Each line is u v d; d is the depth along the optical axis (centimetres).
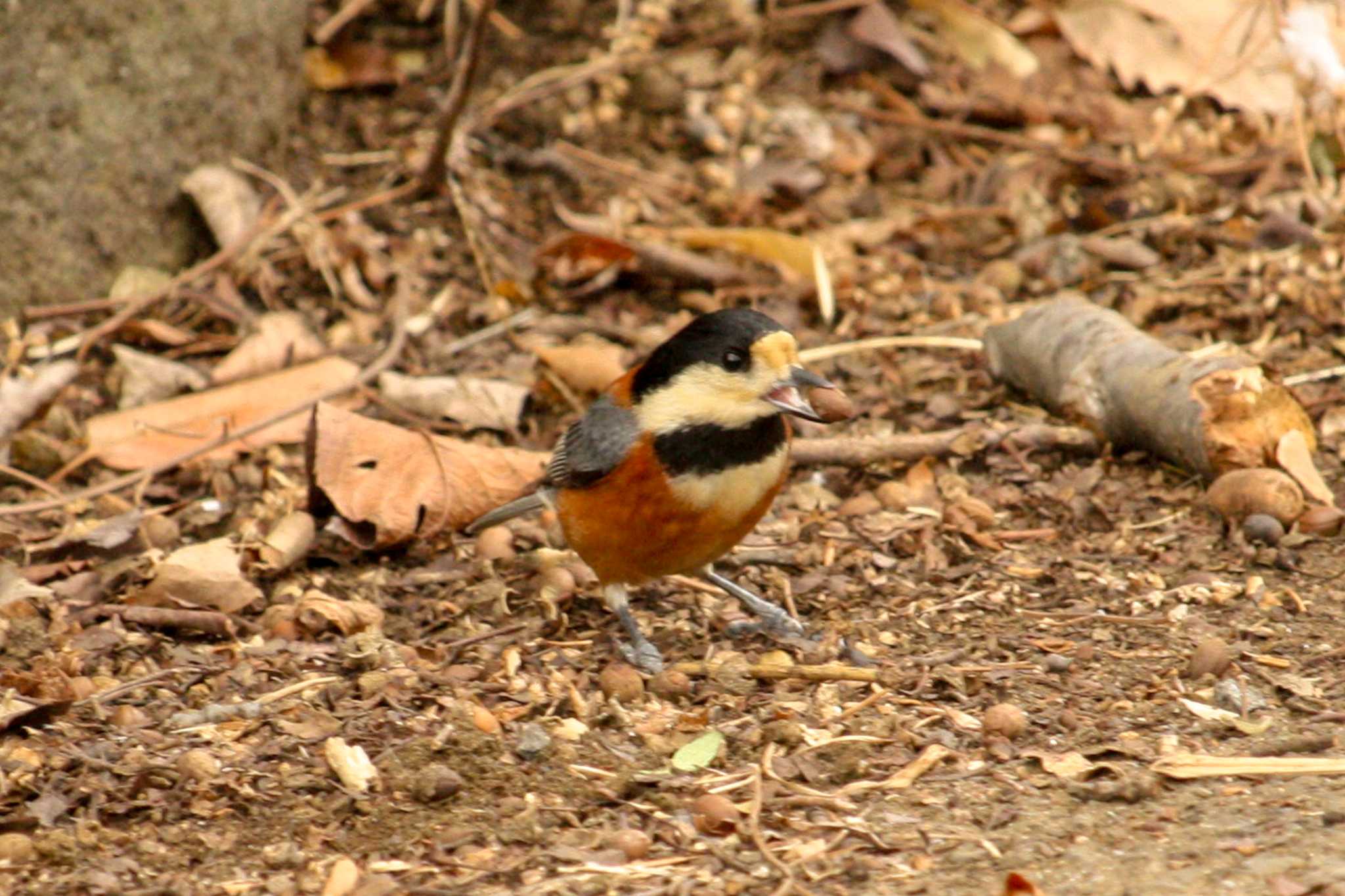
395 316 1377
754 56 1717
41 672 906
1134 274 1410
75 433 1239
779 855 734
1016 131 1634
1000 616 973
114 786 808
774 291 1413
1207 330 1312
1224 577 994
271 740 851
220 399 1266
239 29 1423
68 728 866
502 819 778
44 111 1315
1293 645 907
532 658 955
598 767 823
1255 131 1592
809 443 1163
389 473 1100
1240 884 674
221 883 734
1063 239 1442
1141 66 1648
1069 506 1095
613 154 1605
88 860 752
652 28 1683
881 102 1672
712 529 915
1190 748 805
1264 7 1562
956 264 1463
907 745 830
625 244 1405
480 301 1410
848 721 859
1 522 1129
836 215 1517
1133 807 755
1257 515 1029
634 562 937
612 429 906
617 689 894
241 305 1385
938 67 1702
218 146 1433
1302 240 1405
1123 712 848
